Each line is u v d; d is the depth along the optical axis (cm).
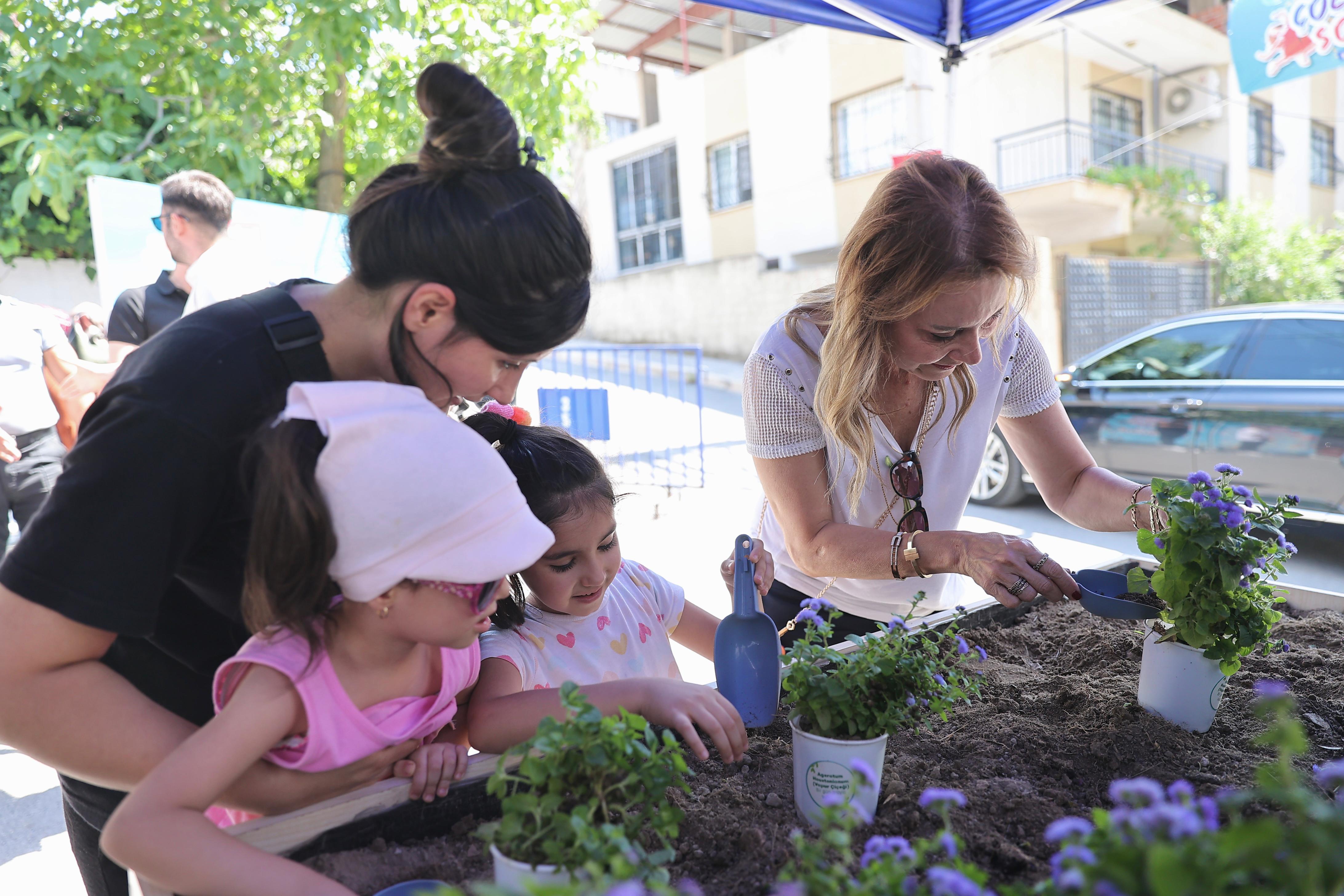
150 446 91
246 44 525
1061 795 123
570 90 618
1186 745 138
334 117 585
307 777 105
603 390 755
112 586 90
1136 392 523
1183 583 136
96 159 495
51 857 243
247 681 100
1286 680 162
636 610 171
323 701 103
